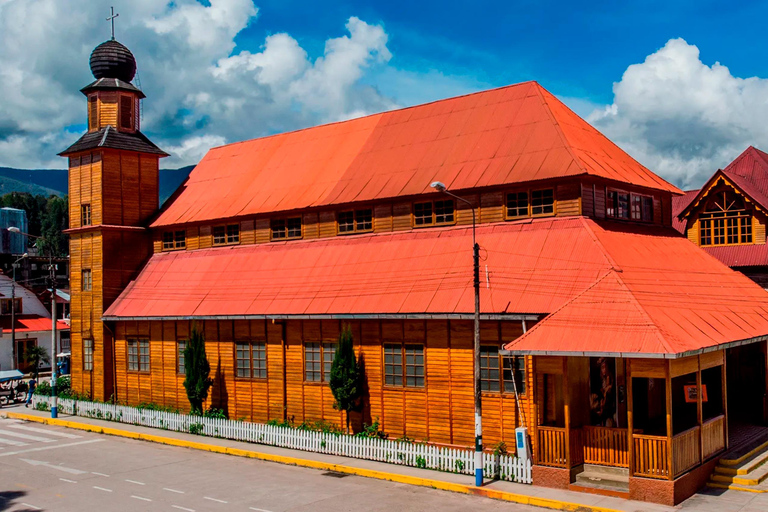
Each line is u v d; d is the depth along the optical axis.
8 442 35.50
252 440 33.41
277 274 36.50
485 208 31.73
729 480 23.95
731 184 37.72
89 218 44.28
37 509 23.70
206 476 27.78
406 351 30.23
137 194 44.97
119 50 46.16
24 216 104.94
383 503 23.45
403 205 34.09
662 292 26.16
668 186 34.44
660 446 22.11
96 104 45.62
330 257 35.31
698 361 24.17
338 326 32.56
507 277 28.45
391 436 30.45
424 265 31.45
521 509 22.48
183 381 37.78
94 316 43.19
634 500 22.30
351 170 37.59
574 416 24.70
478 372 24.92
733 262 37.25
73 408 42.72
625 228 31.19
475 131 35.00
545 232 29.56
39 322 66.56
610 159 32.81
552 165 30.31
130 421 39.25
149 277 42.81
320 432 31.05
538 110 33.75
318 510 22.77
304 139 43.06
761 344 33.62
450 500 23.67
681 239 33.81
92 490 25.94
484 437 27.58
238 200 41.22
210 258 40.81
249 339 35.94
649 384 28.19
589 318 23.92
